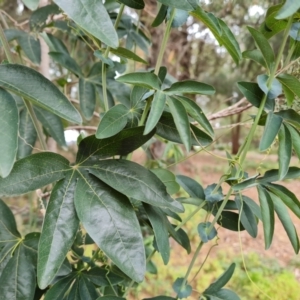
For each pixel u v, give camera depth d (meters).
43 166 0.19
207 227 0.25
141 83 0.19
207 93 0.21
